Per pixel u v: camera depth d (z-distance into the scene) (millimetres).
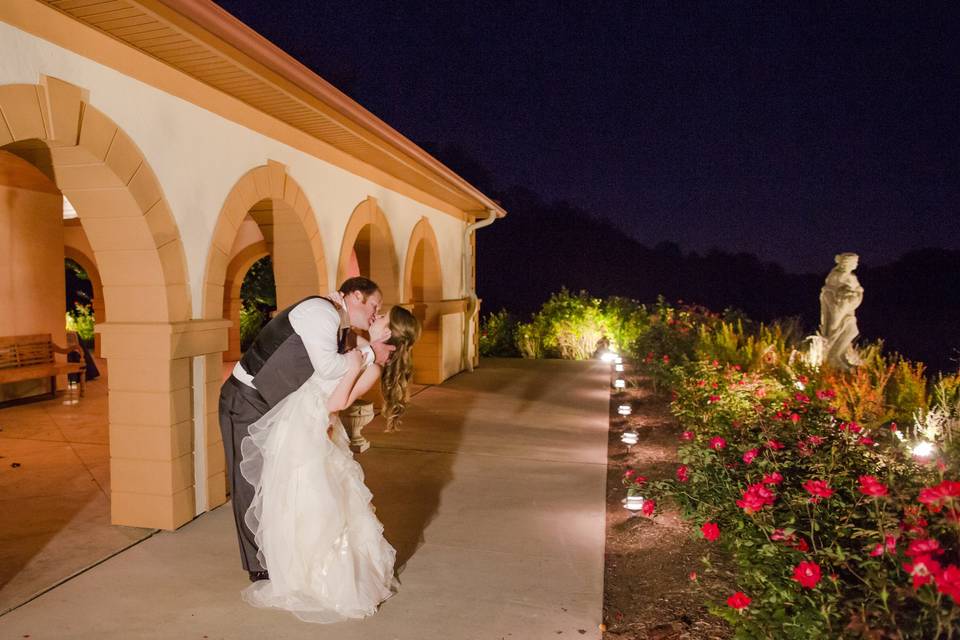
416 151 7598
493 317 17453
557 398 9773
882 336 18953
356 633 3102
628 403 9391
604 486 5434
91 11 3473
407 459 6266
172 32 3748
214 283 4758
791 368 8484
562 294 17297
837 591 2439
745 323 15922
